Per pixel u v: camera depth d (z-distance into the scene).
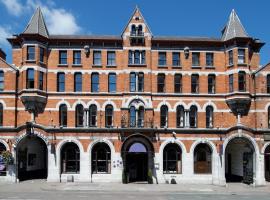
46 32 43.22
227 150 47.19
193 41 43.47
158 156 41.59
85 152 41.38
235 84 42.09
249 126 42.31
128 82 42.50
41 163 48.28
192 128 42.16
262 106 42.53
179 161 42.12
